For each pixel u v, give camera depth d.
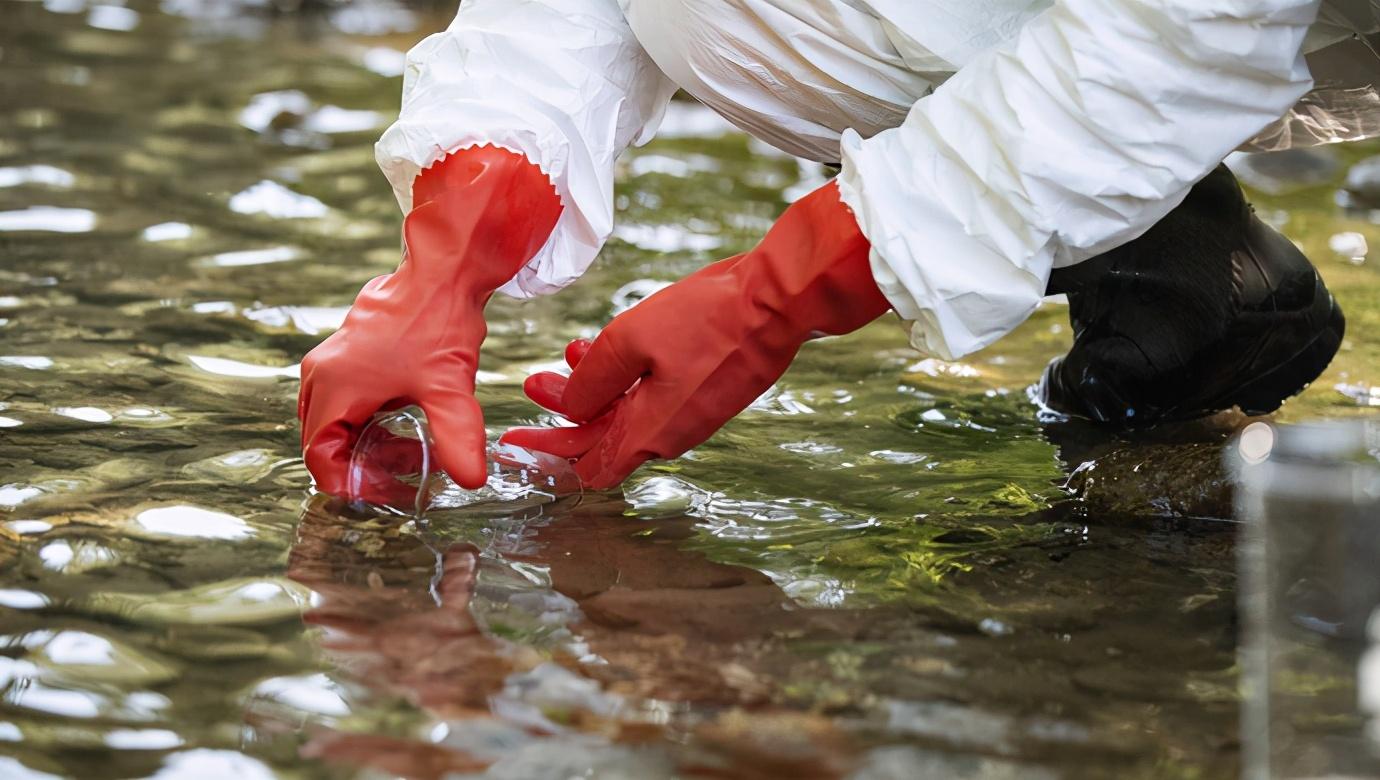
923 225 2.69
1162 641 2.52
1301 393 3.99
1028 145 2.59
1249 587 2.42
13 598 2.57
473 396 2.94
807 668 2.39
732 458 3.56
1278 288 3.66
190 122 7.21
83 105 7.39
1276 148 3.79
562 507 3.16
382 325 2.92
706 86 3.28
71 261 4.95
